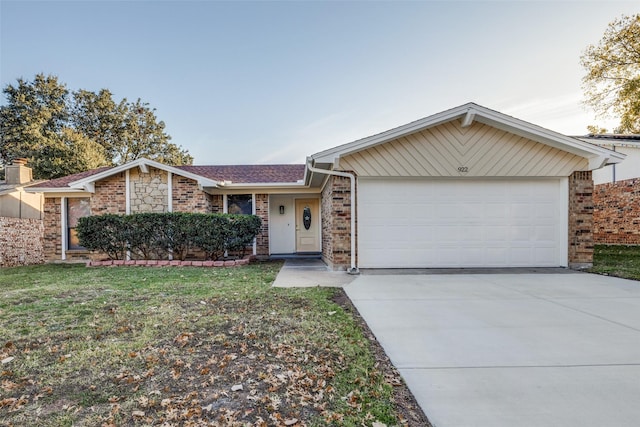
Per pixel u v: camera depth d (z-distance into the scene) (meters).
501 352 3.41
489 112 8.23
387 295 5.87
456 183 8.90
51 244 12.38
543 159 8.76
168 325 4.20
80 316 4.61
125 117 33.94
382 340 3.74
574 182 8.87
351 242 8.59
